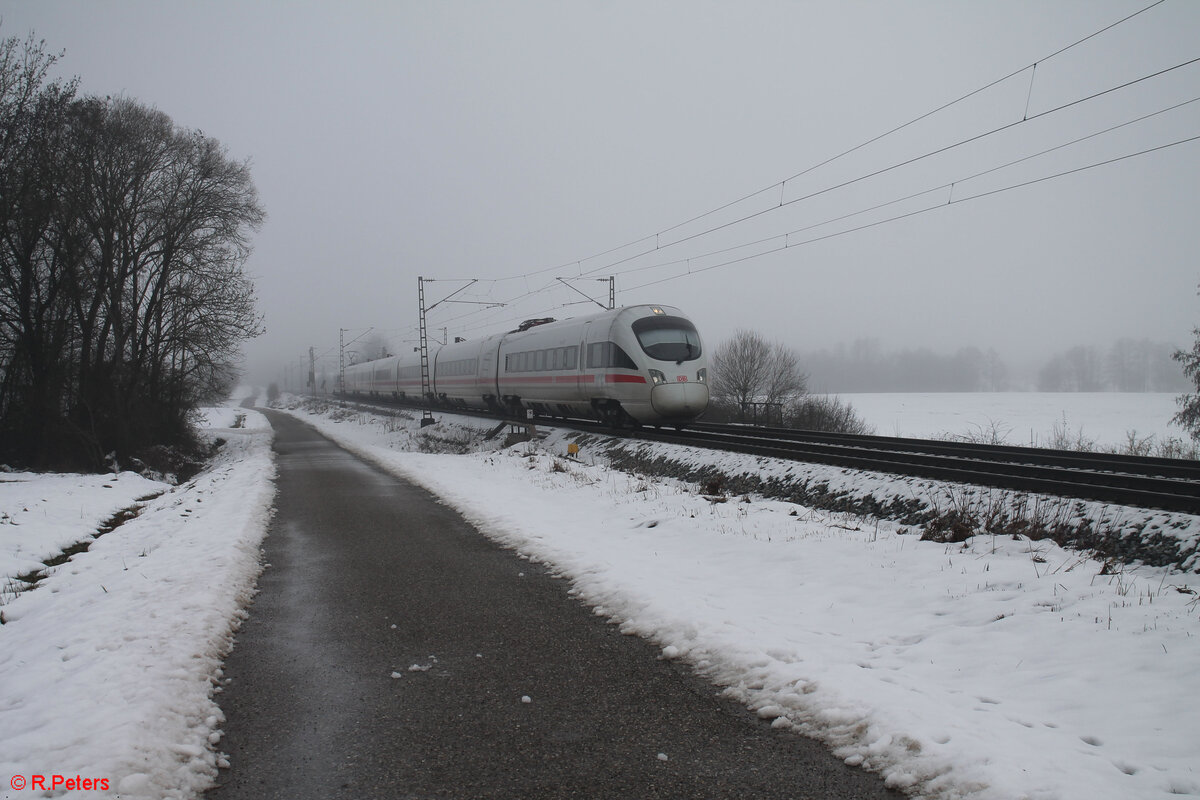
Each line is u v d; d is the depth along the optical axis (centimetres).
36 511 1245
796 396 3725
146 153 2297
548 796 314
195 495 1384
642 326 2053
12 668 475
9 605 660
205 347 2588
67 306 2153
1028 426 4328
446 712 405
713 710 405
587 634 538
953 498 990
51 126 2042
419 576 719
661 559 765
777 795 314
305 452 2456
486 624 565
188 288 2494
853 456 1430
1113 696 386
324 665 481
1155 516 791
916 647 480
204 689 430
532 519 1006
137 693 407
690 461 1579
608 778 330
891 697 395
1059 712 377
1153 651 430
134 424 2339
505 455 1984
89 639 507
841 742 359
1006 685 415
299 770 339
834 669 441
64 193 2078
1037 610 518
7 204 1955
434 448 2945
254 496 1257
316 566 768
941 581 605
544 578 705
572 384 2336
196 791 317
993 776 309
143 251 2398
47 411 2094
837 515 1046
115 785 308
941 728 356
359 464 1945
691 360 2023
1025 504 916
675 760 347
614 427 2212
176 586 643
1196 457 1858
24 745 344
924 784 316
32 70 2022
